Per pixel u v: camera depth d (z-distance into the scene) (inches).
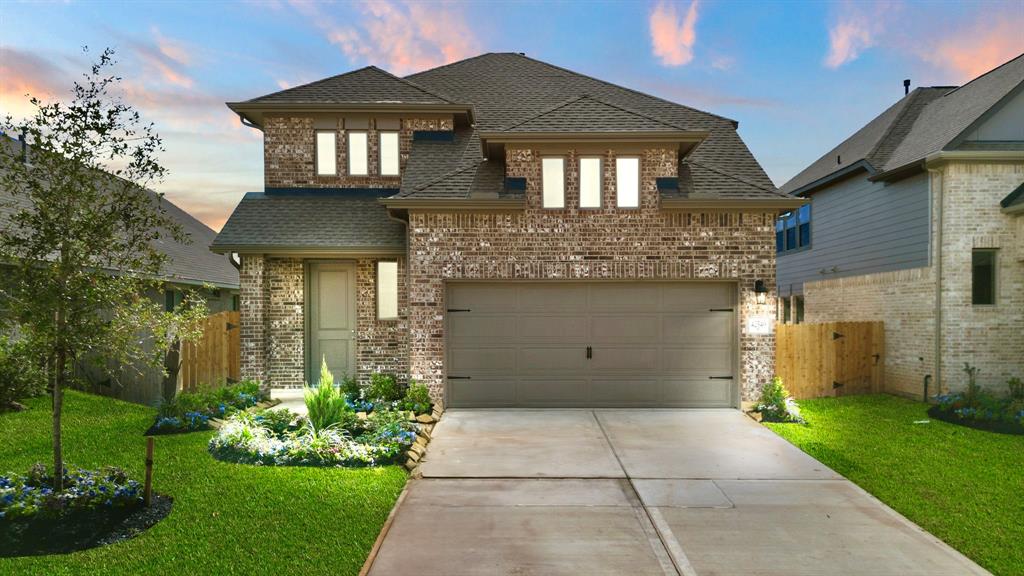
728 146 505.7
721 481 263.1
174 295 647.1
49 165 202.2
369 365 465.1
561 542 198.5
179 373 372.8
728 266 413.7
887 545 197.3
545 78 623.8
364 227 460.4
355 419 331.3
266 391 450.9
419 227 415.2
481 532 206.4
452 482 261.0
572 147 415.2
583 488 253.6
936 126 516.4
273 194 500.1
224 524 204.7
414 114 503.2
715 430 358.0
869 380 495.2
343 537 198.1
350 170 504.1
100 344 214.5
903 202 503.2
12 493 200.1
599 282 421.4
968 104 502.6
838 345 482.3
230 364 450.3
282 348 464.1
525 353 424.2
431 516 220.8
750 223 413.7
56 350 207.2
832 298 608.1
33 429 313.9
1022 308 438.6
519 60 667.4
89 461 263.7
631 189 416.8
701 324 422.3
